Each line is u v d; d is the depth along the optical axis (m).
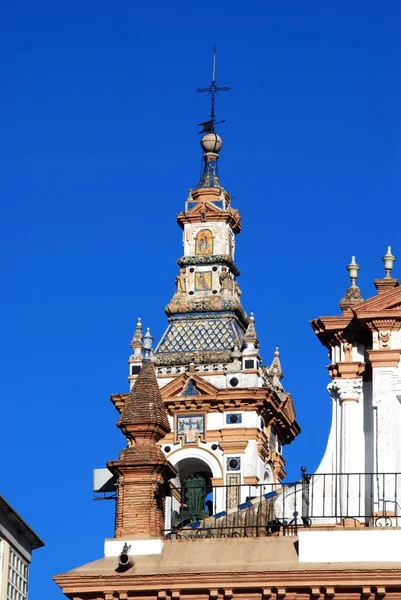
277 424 98.06
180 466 95.25
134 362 96.00
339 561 52.53
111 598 53.06
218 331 97.75
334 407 55.88
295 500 54.62
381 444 54.47
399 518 53.66
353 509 54.38
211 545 53.84
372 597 51.78
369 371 55.66
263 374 97.06
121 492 54.88
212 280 99.50
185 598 52.72
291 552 53.16
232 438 94.75
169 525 81.69
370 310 55.41
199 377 95.62
